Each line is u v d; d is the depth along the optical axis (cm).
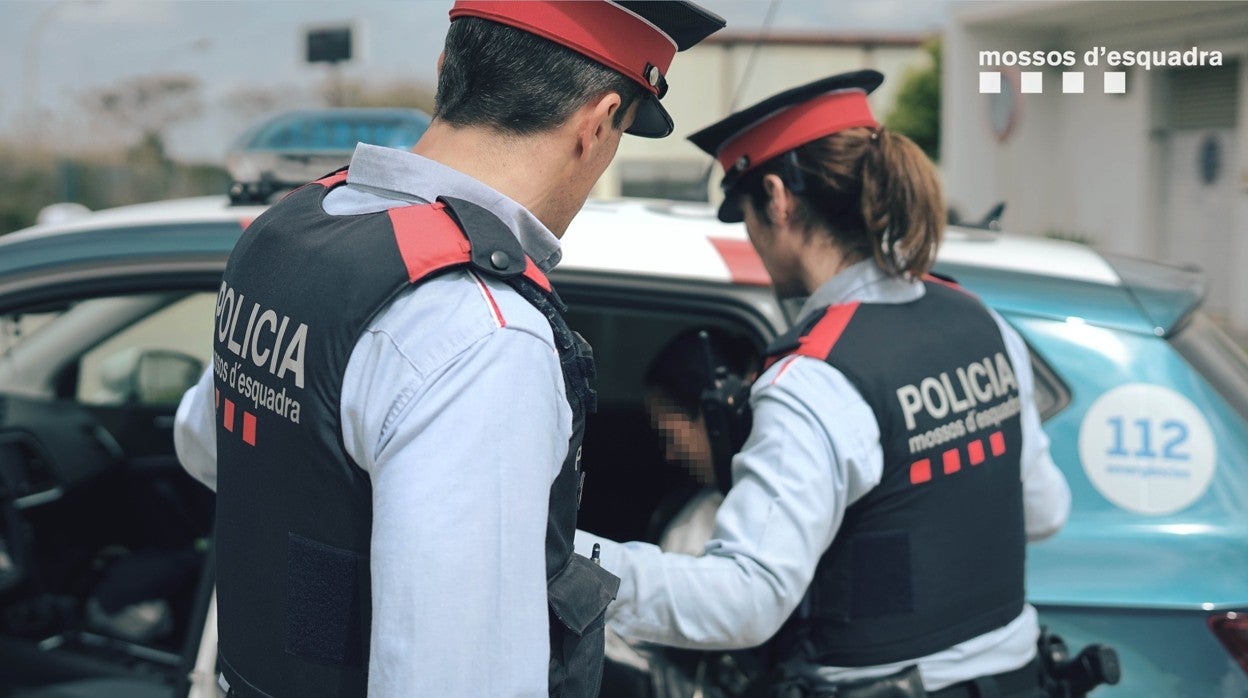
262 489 97
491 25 97
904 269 139
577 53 96
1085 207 1182
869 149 138
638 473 215
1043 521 160
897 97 1377
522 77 96
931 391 137
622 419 217
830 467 130
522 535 87
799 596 131
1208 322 193
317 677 95
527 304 92
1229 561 167
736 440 150
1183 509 171
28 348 240
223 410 104
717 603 129
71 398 246
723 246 184
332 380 90
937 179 139
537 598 89
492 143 98
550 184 101
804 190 141
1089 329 179
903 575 135
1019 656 146
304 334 92
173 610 214
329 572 92
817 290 145
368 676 89
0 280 176
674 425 186
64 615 210
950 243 196
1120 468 173
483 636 85
